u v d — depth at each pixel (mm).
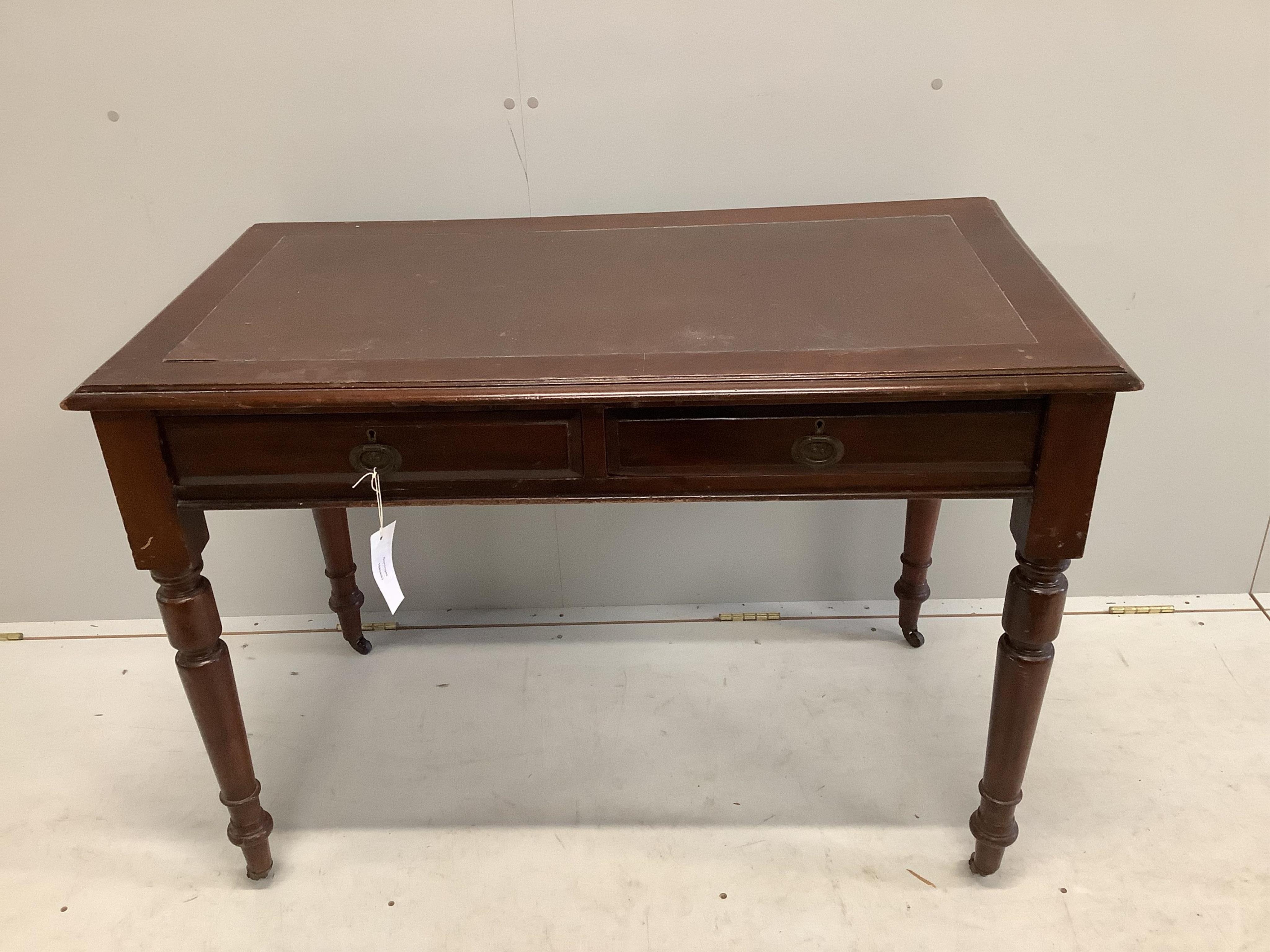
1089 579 2088
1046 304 1269
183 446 1204
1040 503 1203
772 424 1182
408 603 2141
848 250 1471
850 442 1190
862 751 1748
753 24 1607
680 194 1745
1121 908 1449
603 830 1613
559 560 2078
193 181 1727
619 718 1844
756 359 1171
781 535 2041
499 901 1501
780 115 1677
